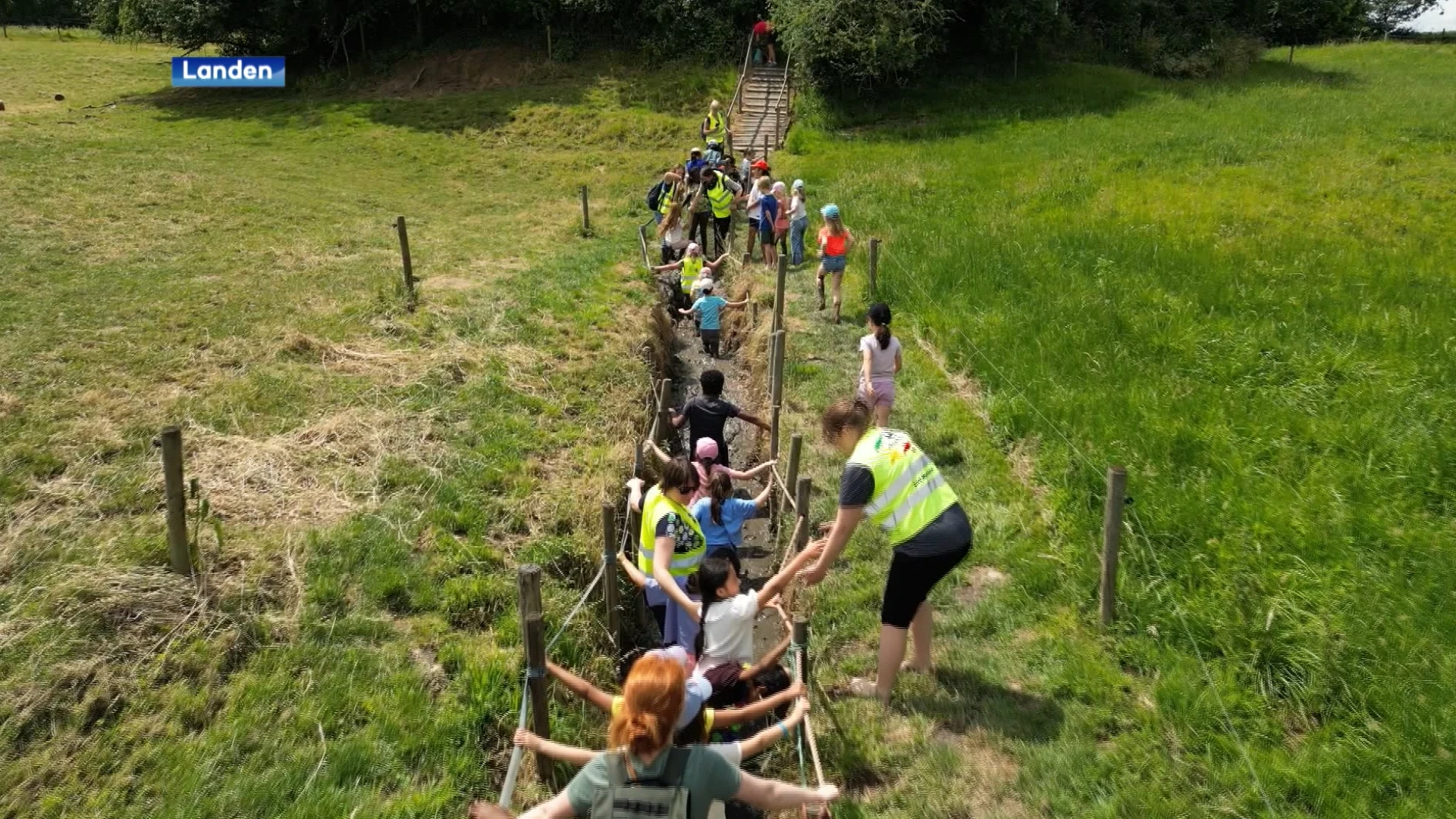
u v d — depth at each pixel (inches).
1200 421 321.4
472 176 884.6
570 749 157.0
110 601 215.2
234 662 212.7
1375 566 235.8
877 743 203.2
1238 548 247.3
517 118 1048.8
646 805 116.6
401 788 186.7
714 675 196.1
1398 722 188.1
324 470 295.3
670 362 501.4
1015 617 242.7
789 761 203.2
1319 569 234.5
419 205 757.9
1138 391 345.7
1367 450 296.5
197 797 177.6
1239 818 176.2
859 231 631.2
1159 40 1278.3
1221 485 278.1
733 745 130.6
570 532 285.0
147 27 1251.2
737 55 1186.0
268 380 352.8
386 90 1200.2
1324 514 258.7
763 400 410.9
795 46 1019.3
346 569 247.0
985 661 227.3
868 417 203.8
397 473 297.3
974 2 1135.6
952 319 439.8
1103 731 202.1
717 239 675.4
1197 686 206.4
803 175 800.3
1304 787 179.6
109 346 373.4
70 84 1302.9
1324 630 212.7
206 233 588.4
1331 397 337.1
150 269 491.5
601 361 418.3
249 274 498.6
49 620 208.1
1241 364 365.1
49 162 745.0
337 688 207.0
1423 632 209.9
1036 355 386.9
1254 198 654.5
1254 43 1358.3
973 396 379.6
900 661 208.8
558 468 320.8
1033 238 562.3
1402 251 506.3
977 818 183.8
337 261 544.7
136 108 1156.5
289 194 736.3
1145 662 218.8
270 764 187.8
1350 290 440.5
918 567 197.0
